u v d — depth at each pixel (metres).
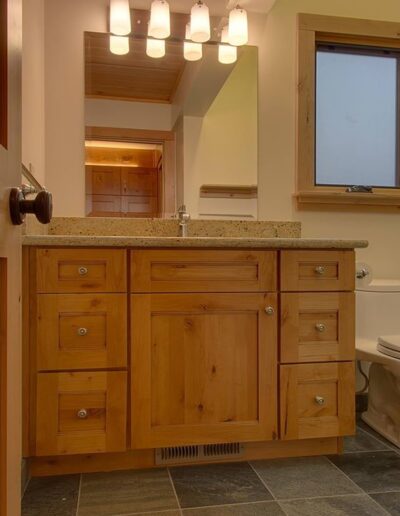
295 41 2.21
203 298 1.50
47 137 1.98
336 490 1.39
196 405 1.50
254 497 1.34
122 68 2.06
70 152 2.00
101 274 1.45
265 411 1.54
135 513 1.25
